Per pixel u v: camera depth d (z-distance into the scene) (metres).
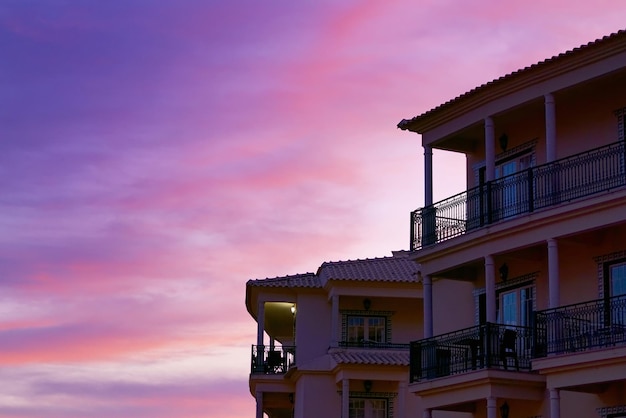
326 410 48.22
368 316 50.81
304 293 51.72
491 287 33.69
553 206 31.55
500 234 33.28
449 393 33.88
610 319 29.98
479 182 37.47
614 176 30.31
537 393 32.53
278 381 51.16
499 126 36.28
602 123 32.47
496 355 32.44
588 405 31.25
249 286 51.97
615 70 30.77
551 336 30.95
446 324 38.53
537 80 32.88
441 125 36.94
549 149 32.25
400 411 46.47
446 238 36.03
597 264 32.03
